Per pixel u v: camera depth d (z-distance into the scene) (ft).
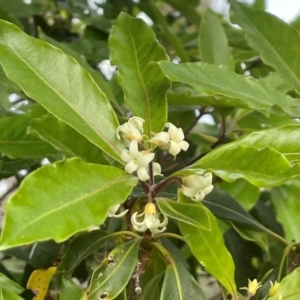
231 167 0.87
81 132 0.92
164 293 0.95
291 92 1.65
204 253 0.92
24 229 0.69
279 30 1.28
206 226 0.88
